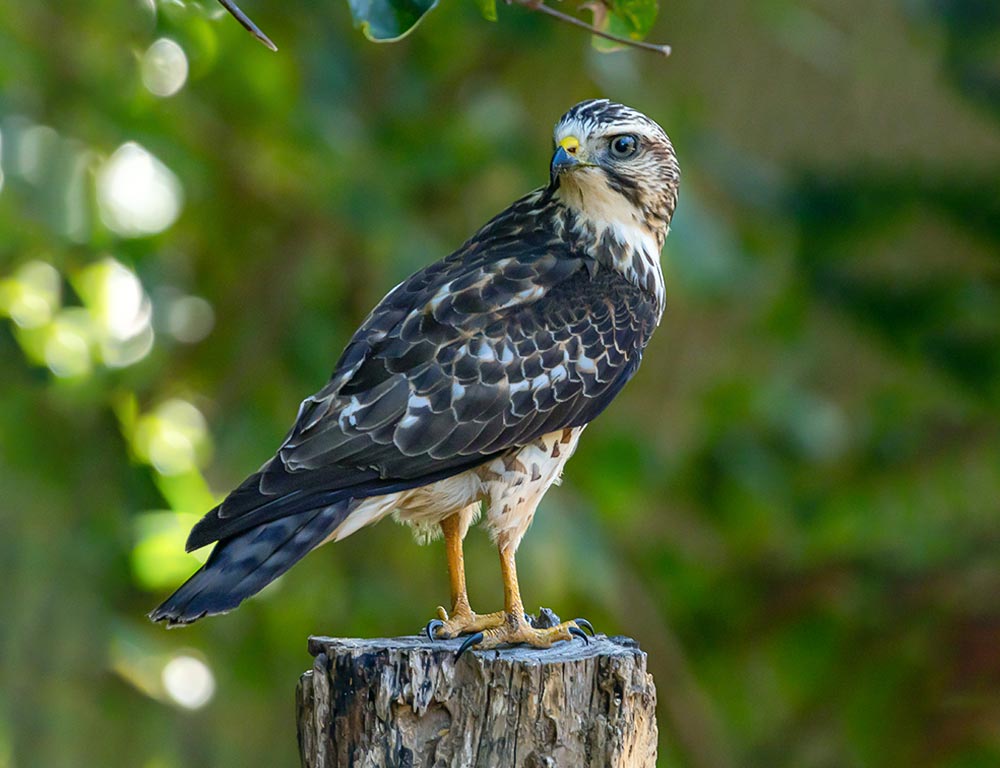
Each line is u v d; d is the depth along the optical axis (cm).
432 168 1251
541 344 772
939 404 1606
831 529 1561
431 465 740
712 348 1551
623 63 1273
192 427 1327
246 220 1338
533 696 646
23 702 1166
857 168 1611
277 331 1323
